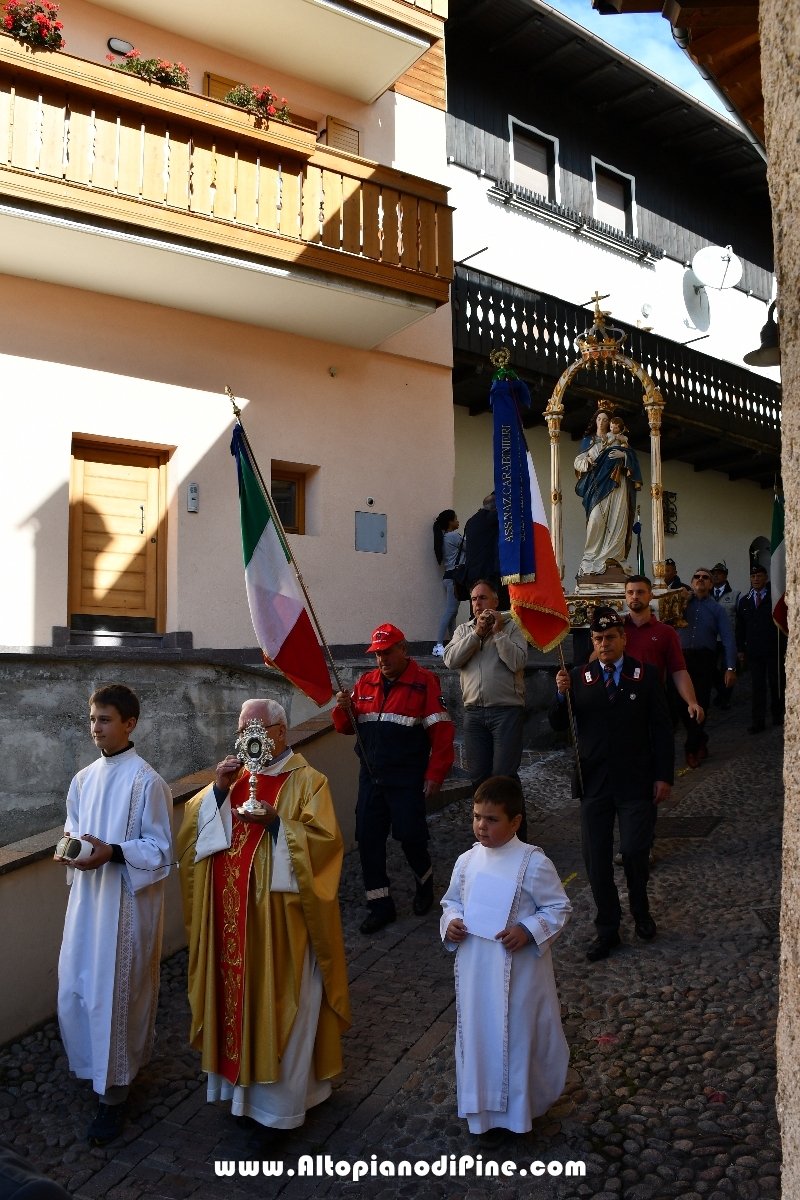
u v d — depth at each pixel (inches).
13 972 202.7
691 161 781.3
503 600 438.3
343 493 493.4
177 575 438.6
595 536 460.8
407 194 460.1
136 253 393.7
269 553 245.4
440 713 258.1
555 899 161.0
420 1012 205.6
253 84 481.4
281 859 168.9
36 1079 189.9
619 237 695.7
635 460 466.9
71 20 427.8
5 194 355.3
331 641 482.0
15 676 298.2
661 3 213.6
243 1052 161.2
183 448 445.4
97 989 171.6
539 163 659.4
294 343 483.5
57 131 368.5
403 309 458.3
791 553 76.9
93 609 427.5
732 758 396.5
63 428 414.0
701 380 714.8
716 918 235.3
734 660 406.3
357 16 454.0
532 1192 145.9
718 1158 147.6
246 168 414.6
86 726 308.7
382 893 251.3
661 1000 197.3
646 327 711.1
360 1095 177.2
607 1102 165.5
